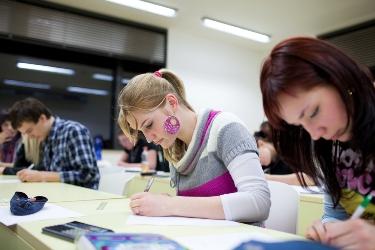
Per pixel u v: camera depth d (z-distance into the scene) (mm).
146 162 3467
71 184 1978
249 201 946
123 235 641
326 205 974
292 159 943
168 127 1110
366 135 701
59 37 3760
